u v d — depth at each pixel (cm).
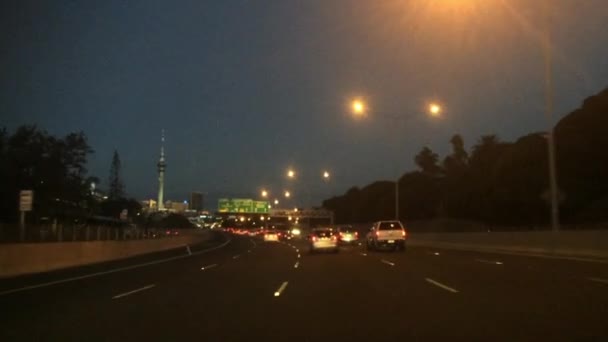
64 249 3180
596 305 1438
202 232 11062
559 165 6269
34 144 6134
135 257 4206
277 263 3300
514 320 1258
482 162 9006
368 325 1243
